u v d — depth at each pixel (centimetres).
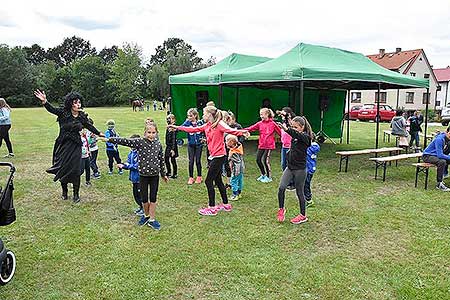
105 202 636
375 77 966
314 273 387
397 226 525
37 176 829
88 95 6731
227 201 591
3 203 372
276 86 1464
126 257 421
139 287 358
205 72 1262
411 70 4094
